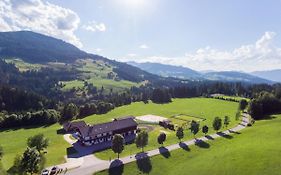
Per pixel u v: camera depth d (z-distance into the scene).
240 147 91.06
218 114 165.12
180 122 147.62
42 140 96.31
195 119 154.00
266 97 156.25
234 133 115.62
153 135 119.94
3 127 150.88
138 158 88.56
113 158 89.88
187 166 81.62
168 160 87.38
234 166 76.19
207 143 103.50
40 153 90.31
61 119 164.00
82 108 178.50
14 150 103.38
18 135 130.75
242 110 171.12
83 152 98.50
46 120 158.12
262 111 147.88
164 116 164.38
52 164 85.25
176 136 114.81
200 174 75.06
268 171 70.81
